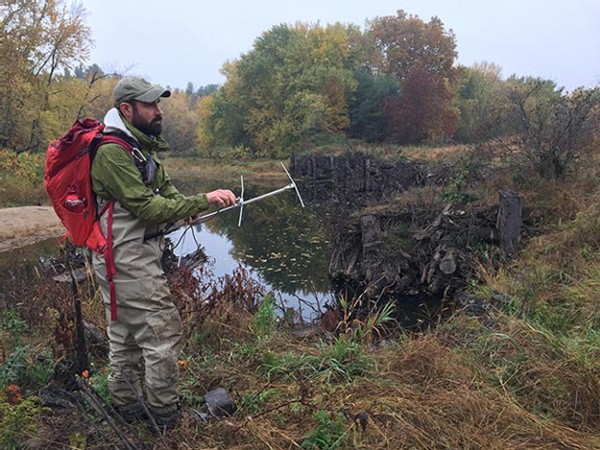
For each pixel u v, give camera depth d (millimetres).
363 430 2500
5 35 20641
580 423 2717
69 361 3199
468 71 48688
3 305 5262
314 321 5188
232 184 28000
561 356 3229
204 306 4441
